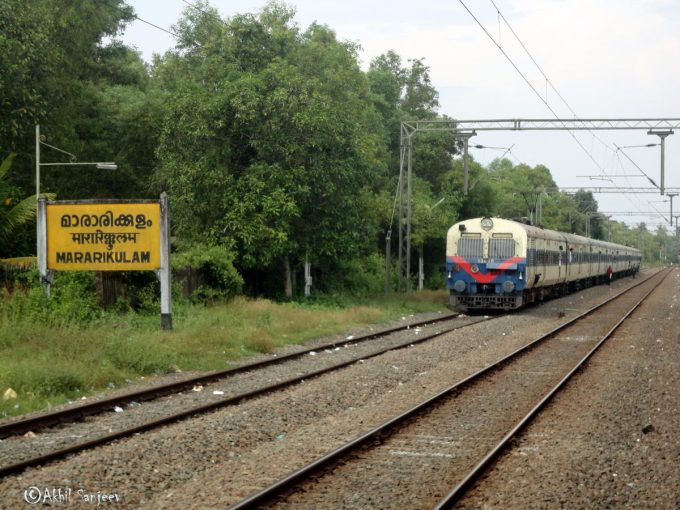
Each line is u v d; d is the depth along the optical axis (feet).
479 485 25.39
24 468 26.76
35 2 100.83
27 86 92.43
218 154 94.63
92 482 25.30
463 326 84.12
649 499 24.17
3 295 66.08
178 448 29.76
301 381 47.26
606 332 77.20
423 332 78.84
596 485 25.53
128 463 27.50
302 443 30.99
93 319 63.36
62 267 63.41
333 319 82.43
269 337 65.05
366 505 23.22
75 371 43.24
